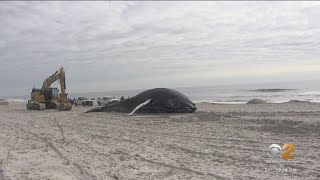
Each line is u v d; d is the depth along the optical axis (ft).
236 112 78.43
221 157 34.17
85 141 45.42
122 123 67.36
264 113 74.69
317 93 218.38
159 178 26.40
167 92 84.28
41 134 53.31
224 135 48.08
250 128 53.31
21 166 29.66
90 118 80.59
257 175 27.02
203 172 28.19
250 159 32.71
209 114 73.20
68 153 36.47
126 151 37.83
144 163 31.83
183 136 48.78
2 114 104.47
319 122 51.42
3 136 50.88
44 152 36.96
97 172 28.12
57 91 124.36
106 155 35.47
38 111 114.42
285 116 67.36
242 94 259.80
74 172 28.12
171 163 31.71
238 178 26.22
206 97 237.25
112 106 94.58
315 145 38.58
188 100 83.56
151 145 41.86
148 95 86.22
